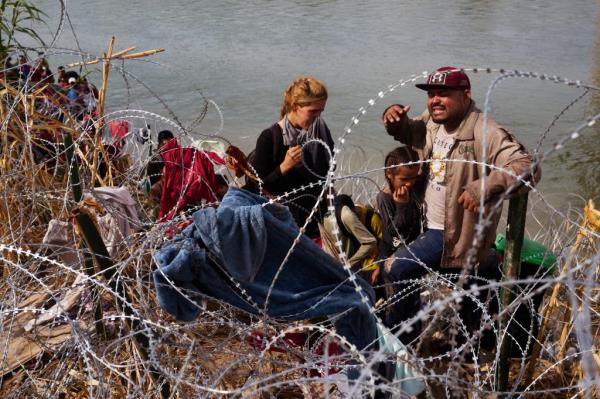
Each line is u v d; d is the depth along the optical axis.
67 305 3.86
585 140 12.73
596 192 10.25
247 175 4.39
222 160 4.78
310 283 3.21
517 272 3.32
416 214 4.20
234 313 3.62
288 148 4.58
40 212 5.06
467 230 3.77
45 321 3.83
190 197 4.59
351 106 16.11
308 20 29.36
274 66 20.70
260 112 15.62
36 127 4.97
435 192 4.05
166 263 2.98
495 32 25.55
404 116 4.19
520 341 4.02
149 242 3.43
